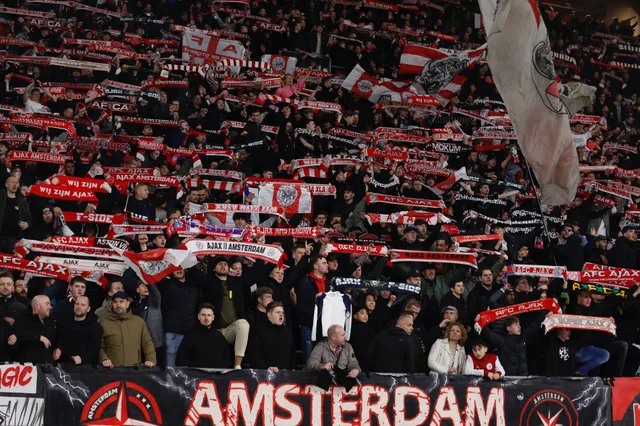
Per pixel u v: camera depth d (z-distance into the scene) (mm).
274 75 25672
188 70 24422
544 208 22234
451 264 16359
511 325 14508
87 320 12523
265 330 13297
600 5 41938
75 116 22125
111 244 14555
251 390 12781
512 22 16047
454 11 35000
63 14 29203
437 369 13836
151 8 29500
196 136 22344
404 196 20750
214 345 12891
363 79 25344
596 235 21516
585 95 16828
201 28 29516
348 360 13188
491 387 13812
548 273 16703
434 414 13477
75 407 12062
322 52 29688
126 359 12680
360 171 20578
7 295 12891
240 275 14180
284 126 22078
